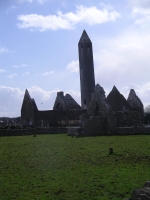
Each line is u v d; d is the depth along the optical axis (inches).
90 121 1920.5
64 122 2896.2
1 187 641.6
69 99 3430.1
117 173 722.2
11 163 876.0
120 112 2123.5
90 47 3708.2
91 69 3688.5
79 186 631.8
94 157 930.7
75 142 1368.1
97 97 2159.2
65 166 815.7
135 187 611.8
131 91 2770.7
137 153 971.9
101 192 592.1
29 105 2972.4
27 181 679.1
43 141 1464.1
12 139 1678.2
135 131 1899.6
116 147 1130.7
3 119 4284.0
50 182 666.2
